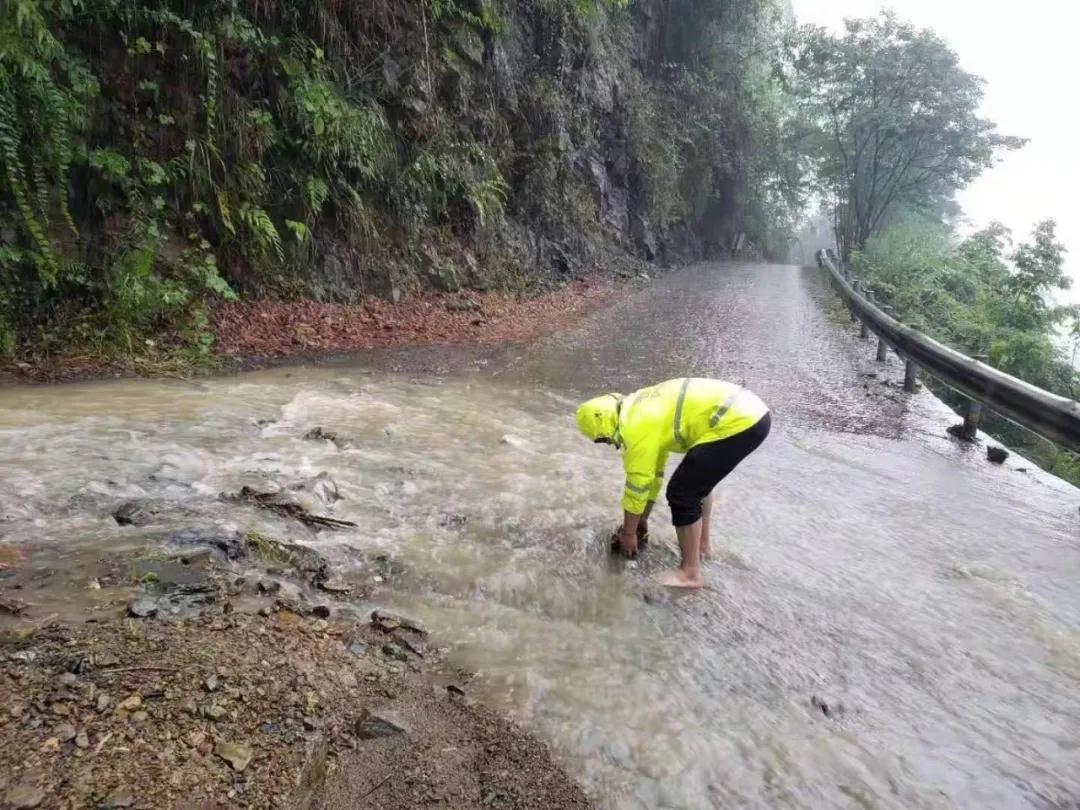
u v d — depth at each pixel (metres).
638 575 4.23
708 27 29.89
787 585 4.29
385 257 12.16
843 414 8.39
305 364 8.77
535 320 13.48
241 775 2.36
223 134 9.46
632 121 23.95
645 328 13.43
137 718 2.48
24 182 7.15
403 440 6.20
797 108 35.44
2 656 2.68
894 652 3.67
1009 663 3.64
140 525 4.01
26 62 6.83
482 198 14.64
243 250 9.84
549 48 17.70
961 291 20.86
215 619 3.15
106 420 5.84
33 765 2.22
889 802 2.66
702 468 4.00
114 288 8.11
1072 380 15.77
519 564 4.20
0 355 7.21
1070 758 2.98
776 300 18.97
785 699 3.22
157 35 8.88
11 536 3.71
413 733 2.72
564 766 2.66
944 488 6.15
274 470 5.14
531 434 6.76
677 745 2.83
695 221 33.59
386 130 12.05
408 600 3.74
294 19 10.56
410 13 12.62
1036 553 4.95
